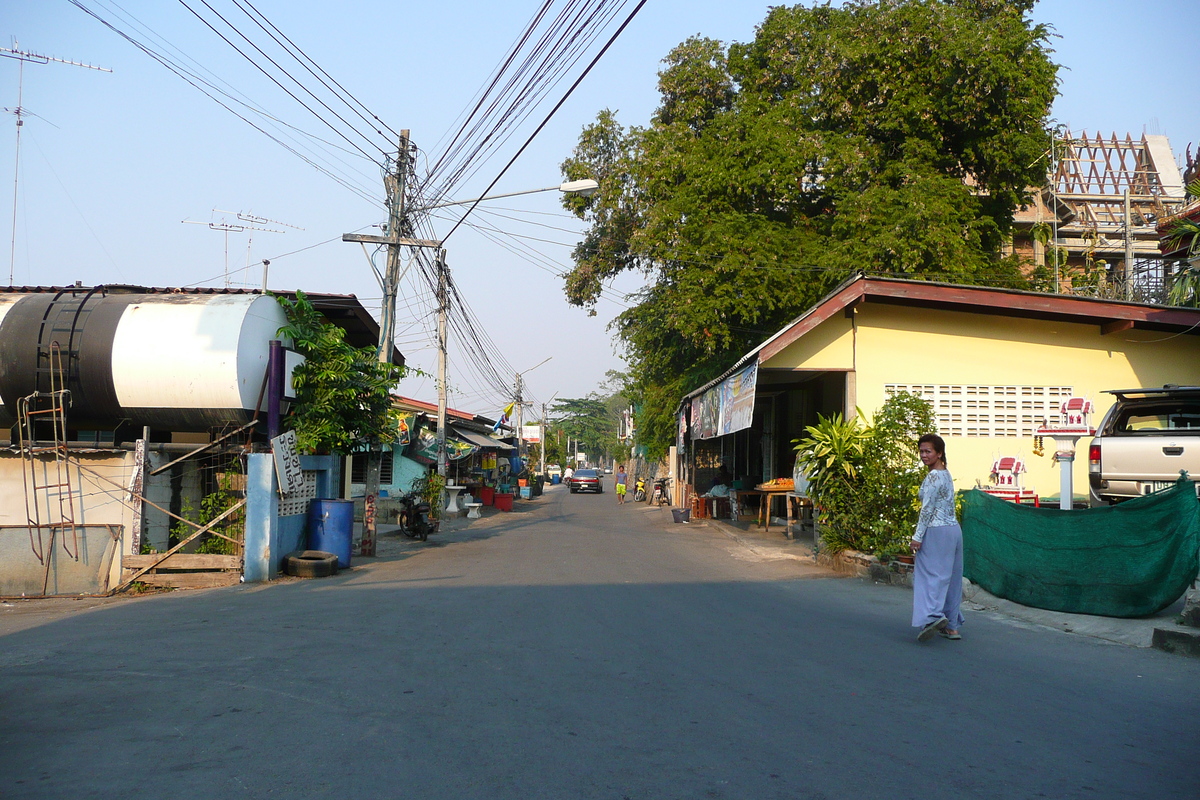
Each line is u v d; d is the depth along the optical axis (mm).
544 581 11320
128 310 13219
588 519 28219
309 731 4871
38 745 4672
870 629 7699
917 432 12078
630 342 30125
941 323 15664
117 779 4156
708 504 26250
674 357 29766
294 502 13227
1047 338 15695
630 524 25312
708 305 22641
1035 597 8484
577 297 29031
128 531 12227
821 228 25203
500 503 33812
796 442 12906
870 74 23625
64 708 5391
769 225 23766
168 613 9422
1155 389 10430
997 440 15508
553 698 5469
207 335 12977
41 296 13594
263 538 12227
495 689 5699
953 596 7148
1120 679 5836
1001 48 22438
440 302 25594
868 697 5441
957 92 23062
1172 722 4891
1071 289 27531
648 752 4465
